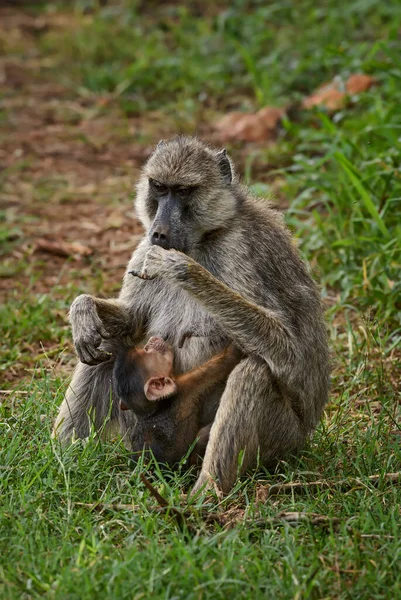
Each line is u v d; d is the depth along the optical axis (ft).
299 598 26.50
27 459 33.76
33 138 76.64
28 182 68.90
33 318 48.55
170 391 33.65
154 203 37.81
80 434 37.42
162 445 34.19
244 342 33.88
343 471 34.42
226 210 36.78
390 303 46.80
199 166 36.88
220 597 26.68
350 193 52.11
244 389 33.42
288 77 77.82
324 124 57.11
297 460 35.22
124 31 94.53
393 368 43.09
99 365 37.55
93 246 58.95
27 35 99.40
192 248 36.76
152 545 28.37
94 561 27.61
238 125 72.54
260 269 35.96
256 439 33.78
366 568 28.09
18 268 56.03
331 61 76.64
